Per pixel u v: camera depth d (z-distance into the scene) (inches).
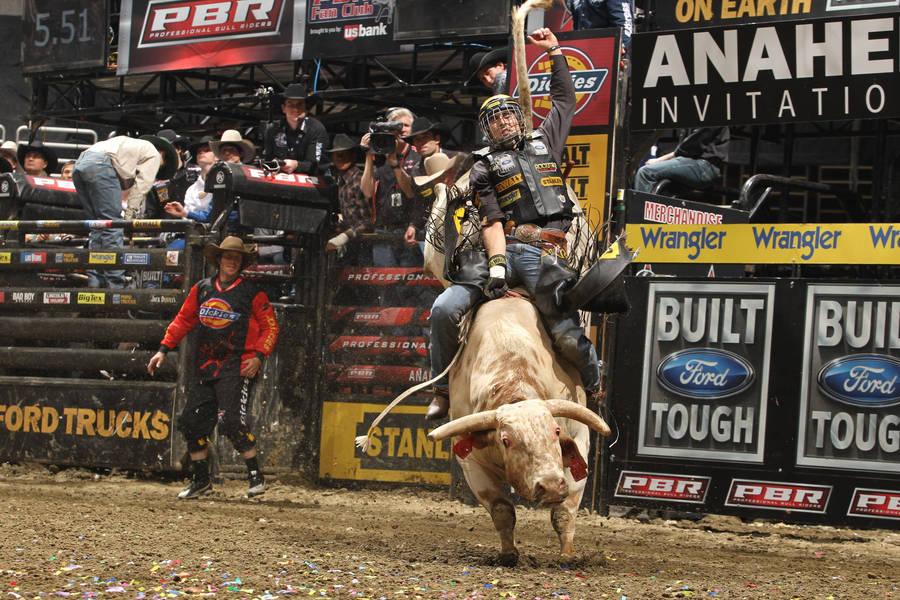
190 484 573.0
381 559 327.0
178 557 312.2
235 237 534.9
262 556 319.9
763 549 418.9
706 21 552.1
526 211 338.3
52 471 618.8
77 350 607.5
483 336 314.8
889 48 471.8
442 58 821.9
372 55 754.8
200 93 930.1
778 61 489.1
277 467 599.8
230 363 531.5
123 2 848.9
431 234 393.1
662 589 288.4
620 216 503.8
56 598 248.7
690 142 621.0
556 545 390.6
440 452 573.3
